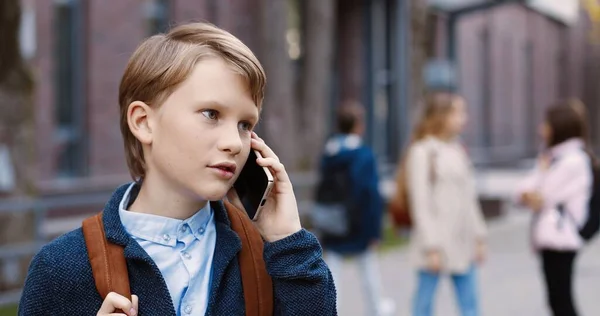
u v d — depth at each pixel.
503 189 17.86
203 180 1.47
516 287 8.38
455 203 5.21
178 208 1.54
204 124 1.46
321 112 11.44
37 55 9.62
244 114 1.50
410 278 8.70
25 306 1.49
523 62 31.86
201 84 1.46
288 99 10.87
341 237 6.06
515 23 30.42
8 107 6.57
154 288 1.48
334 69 17.31
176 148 1.47
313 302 1.57
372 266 6.23
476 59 26.36
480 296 7.92
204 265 1.55
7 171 6.57
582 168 5.21
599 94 39.19
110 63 10.67
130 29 10.97
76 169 10.30
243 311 1.57
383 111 17.06
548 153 5.37
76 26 10.29
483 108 27.36
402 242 11.19
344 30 17.48
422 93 13.42
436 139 5.29
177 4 11.78
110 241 1.50
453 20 13.70
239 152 1.49
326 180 6.10
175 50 1.48
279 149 10.78
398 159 15.44
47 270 1.48
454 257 5.18
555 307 5.26
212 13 12.38
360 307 7.20
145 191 1.56
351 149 6.06
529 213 15.84
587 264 9.88
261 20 11.00
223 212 1.61
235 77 1.48
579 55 38.53
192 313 1.52
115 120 10.77
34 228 6.59
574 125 5.28
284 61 10.91
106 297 1.43
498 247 11.30
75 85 10.30
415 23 13.38
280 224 1.60
